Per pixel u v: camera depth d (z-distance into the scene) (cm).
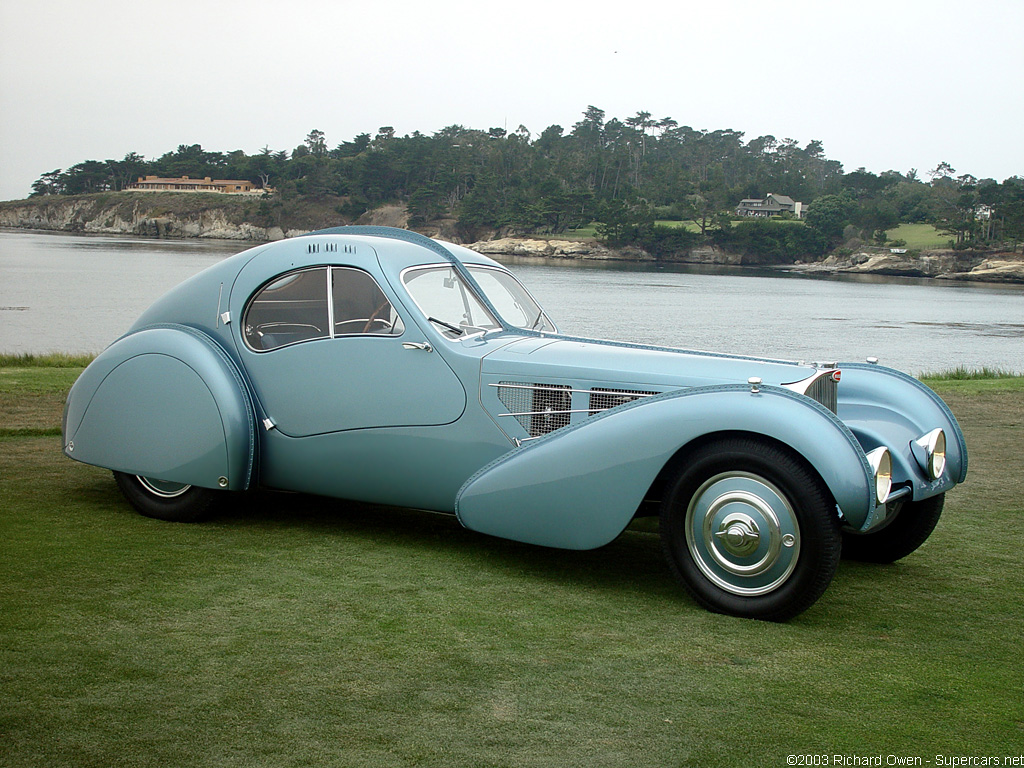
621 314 5728
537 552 455
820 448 343
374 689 282
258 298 479
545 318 534
